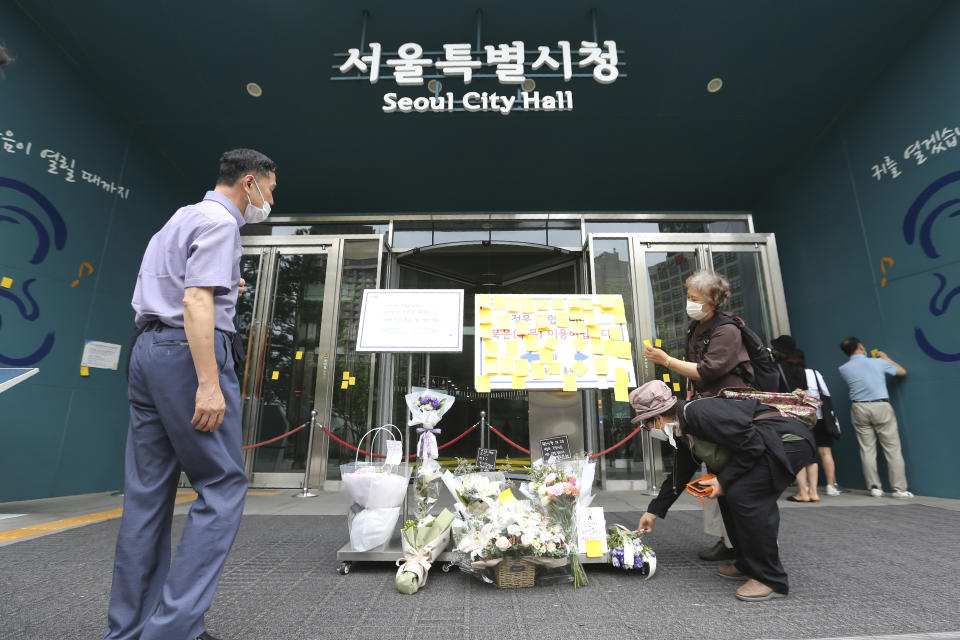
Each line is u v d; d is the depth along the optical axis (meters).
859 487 4.92
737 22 4.32
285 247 6.13
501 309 2.76
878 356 4.77
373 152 5.79
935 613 1.74
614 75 4.38
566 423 5.10
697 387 2.51
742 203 6.76
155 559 1.35
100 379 4.80
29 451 4.16
